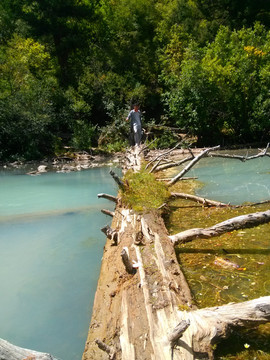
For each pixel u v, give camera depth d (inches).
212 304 103.8
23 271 148.9
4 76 678.5
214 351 79.6
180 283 106.2
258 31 714.2
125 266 113.0
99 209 245.3
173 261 121.4
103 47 978.7
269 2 1072.2
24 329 105.7
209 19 1125.1
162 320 83.6
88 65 894.4
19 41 840.9
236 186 275.7
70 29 950.4
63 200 278.4
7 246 179.9
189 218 197.9
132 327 83.4
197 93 581.0
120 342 79.3
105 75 844.0
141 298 94.4
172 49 876.0
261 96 569.9
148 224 154.3
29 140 601.6
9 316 113.4
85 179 377.1
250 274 122.6
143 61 927.0
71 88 762.2
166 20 1067.9
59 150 617.6
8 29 972.6
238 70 587.8
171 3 1116.5
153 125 663.8
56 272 146.6
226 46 645.3
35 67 833.5
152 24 1087.6
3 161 576.1
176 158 464.8
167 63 871.7
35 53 828.0
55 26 911.0
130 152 410.0
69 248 173.8
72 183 354.9
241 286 114.3
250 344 82.9
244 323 84.6
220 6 1120.8
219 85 590.2
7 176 426.0
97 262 155.0
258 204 217.0
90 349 82.4
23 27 932.0
